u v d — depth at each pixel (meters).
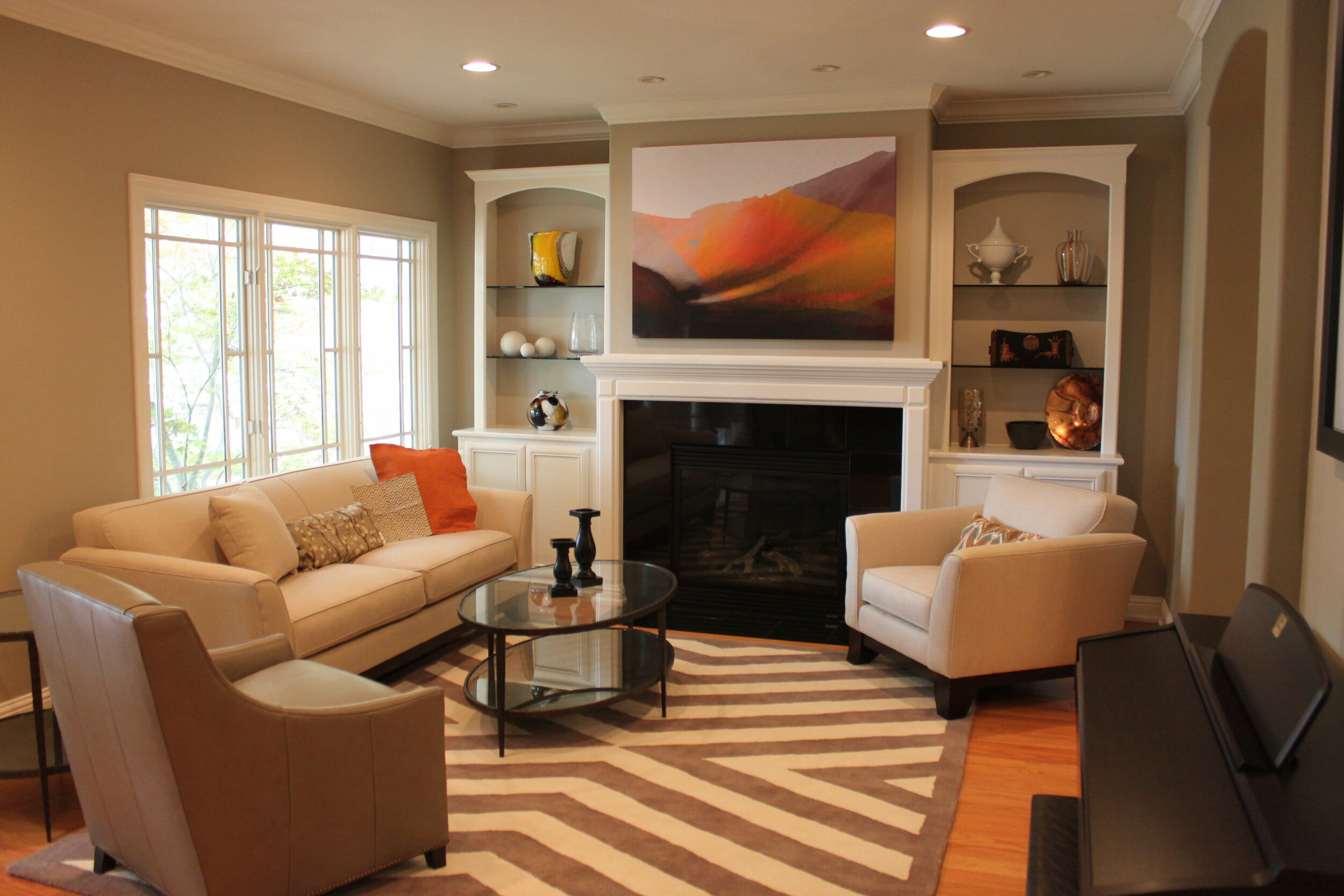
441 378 5.98
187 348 4.28
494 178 5.63
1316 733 1.53
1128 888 1.17
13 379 3.48
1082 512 3.72
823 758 3.22
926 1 3.43
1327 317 2.11
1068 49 4.00
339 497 4.45
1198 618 2.27
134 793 2.21
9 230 3.43
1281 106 2.45
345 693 2.53
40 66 3.51
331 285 5.15
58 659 2.29
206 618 3.24
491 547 4.49
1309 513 2.38
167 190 4.03
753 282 5.00
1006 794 2.99
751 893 2.43
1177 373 4.84
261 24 3.76
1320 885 1.12
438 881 2.49
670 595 3.60
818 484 5.18
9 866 2.58
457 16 3.64
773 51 4.06
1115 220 4.67
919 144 4.73
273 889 2.24
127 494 3.92
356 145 5.13
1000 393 5.21
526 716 3.22
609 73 4.45
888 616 3.91
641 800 2.93
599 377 5.25
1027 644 3.58
